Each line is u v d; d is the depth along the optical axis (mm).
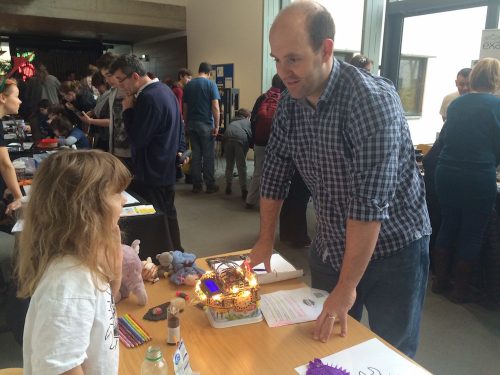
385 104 1017
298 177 3111
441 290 2654
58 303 708
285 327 1128
